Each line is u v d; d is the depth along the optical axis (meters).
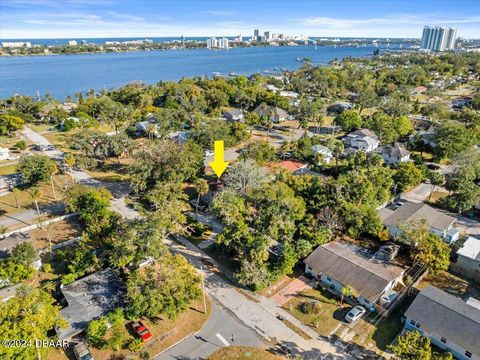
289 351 36.84
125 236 43.38
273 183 63.44
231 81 191.88
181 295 38.88
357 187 61.38
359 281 44.12
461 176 66.56
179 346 37.19
